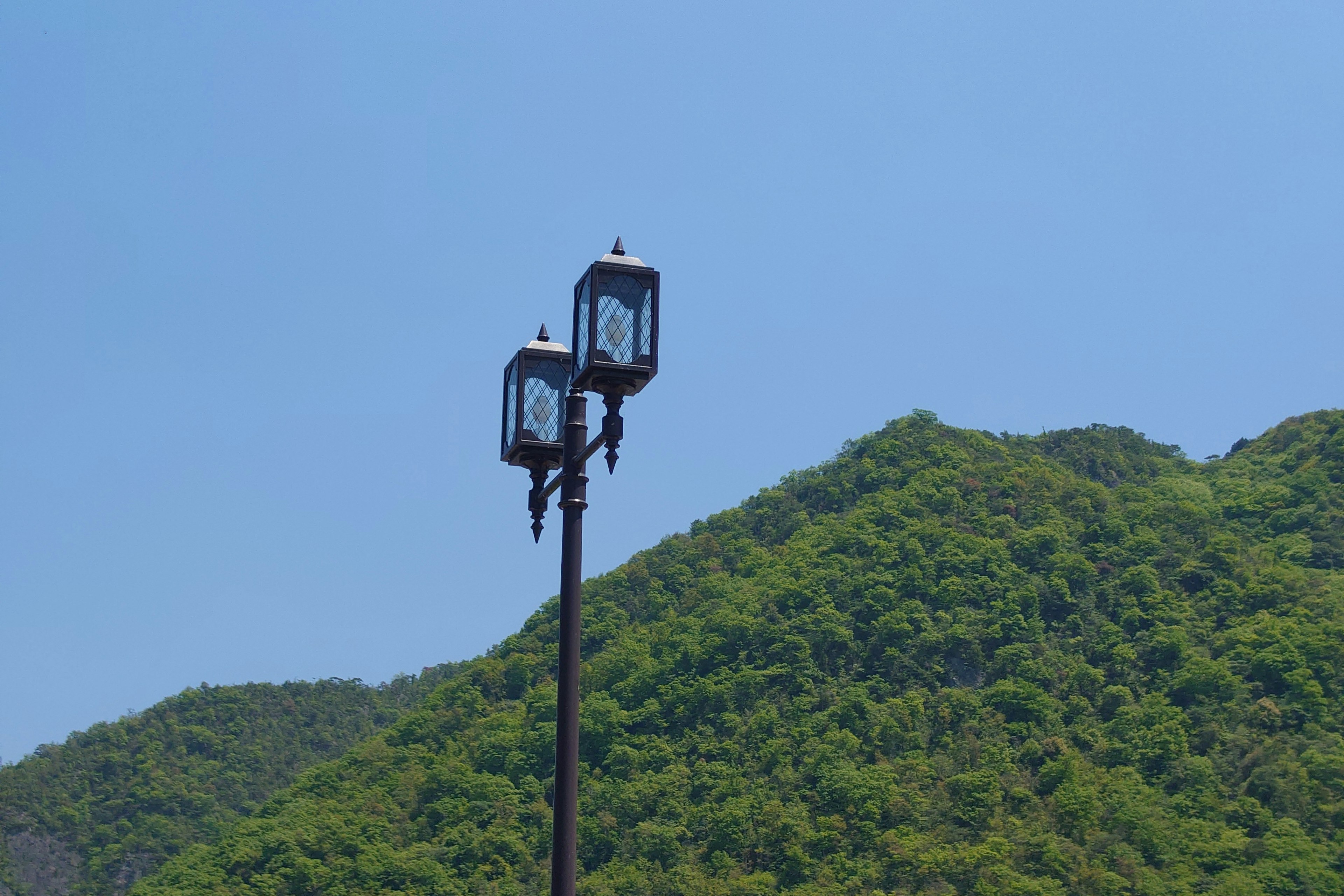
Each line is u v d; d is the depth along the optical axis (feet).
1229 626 622.54
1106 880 452.35
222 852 611.47
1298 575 654.94
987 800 515.09
